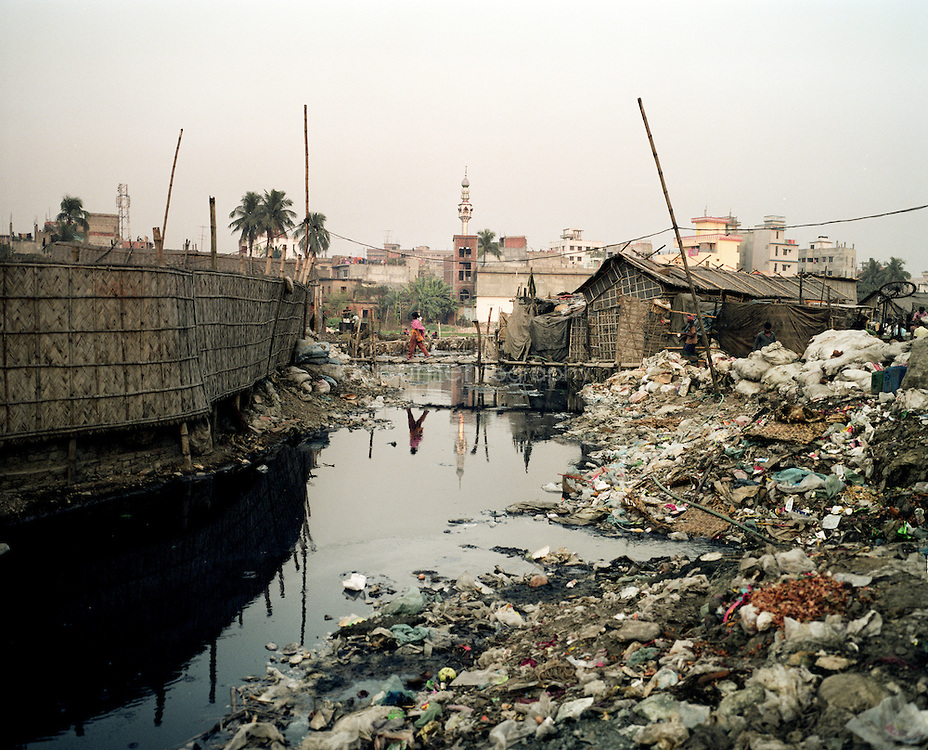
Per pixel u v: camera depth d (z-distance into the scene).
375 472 11.81
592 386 22.64
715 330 20.55
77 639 5.77
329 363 21.77
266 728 4.35
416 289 78.69
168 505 9.30
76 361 8.84
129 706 4.80
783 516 7.74
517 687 4.63
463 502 9.96
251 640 5.79
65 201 66.56
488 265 59.22
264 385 15.99
